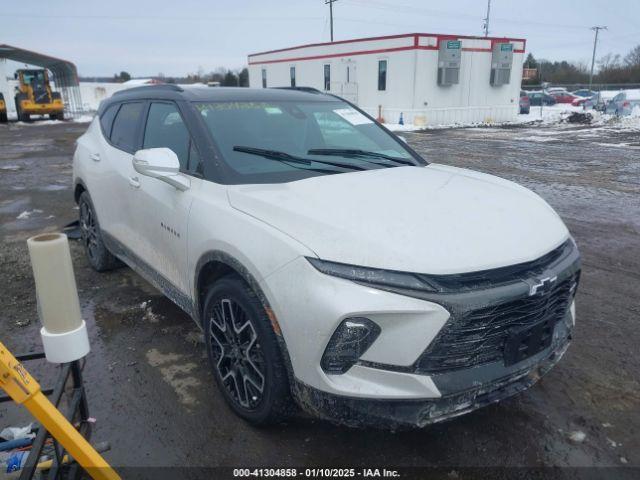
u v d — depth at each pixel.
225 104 3.69
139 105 4.30
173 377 3.38
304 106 4.03
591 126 24.27
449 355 2.30
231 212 2.85
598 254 5.70
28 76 31.50
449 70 24.89
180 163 3.47
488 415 3.01
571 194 8.72
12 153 15.66
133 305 4.45
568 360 3.58
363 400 2.29
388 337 2.26
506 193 3.13
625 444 2.77
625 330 3.99
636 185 9.44
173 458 2.68
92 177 4.72
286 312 2.40
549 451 2.72
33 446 2.02
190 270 3.19
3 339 3.90
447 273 2.27
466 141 18.12
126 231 4.18
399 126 25.03
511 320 2.41
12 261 5.57
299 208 2.64
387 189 2.95
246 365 2.79
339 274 2.30
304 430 2.87
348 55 27.78
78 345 2.08
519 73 28.00
